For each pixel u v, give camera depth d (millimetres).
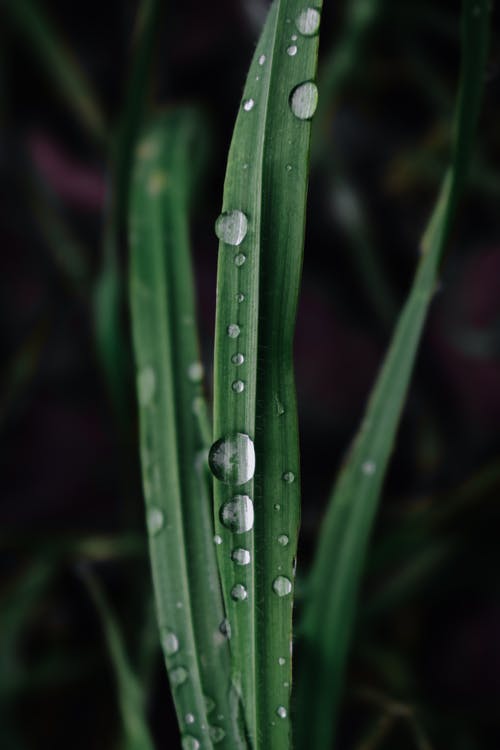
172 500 202
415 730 229
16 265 376
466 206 380
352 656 270
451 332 358
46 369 362
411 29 375
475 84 205
